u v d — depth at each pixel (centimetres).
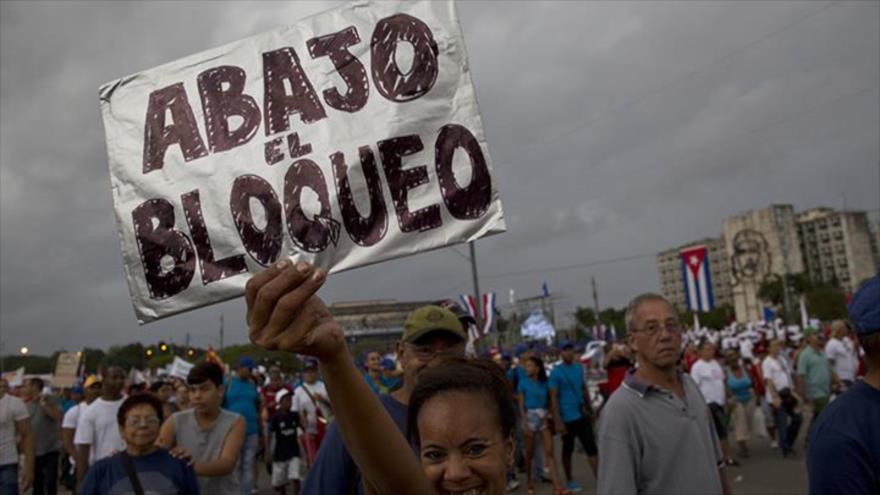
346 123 282
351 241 272
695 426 339
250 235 272
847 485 246
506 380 182
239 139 280
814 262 16112
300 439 1048
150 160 281
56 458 1059
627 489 322
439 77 286
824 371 1087
